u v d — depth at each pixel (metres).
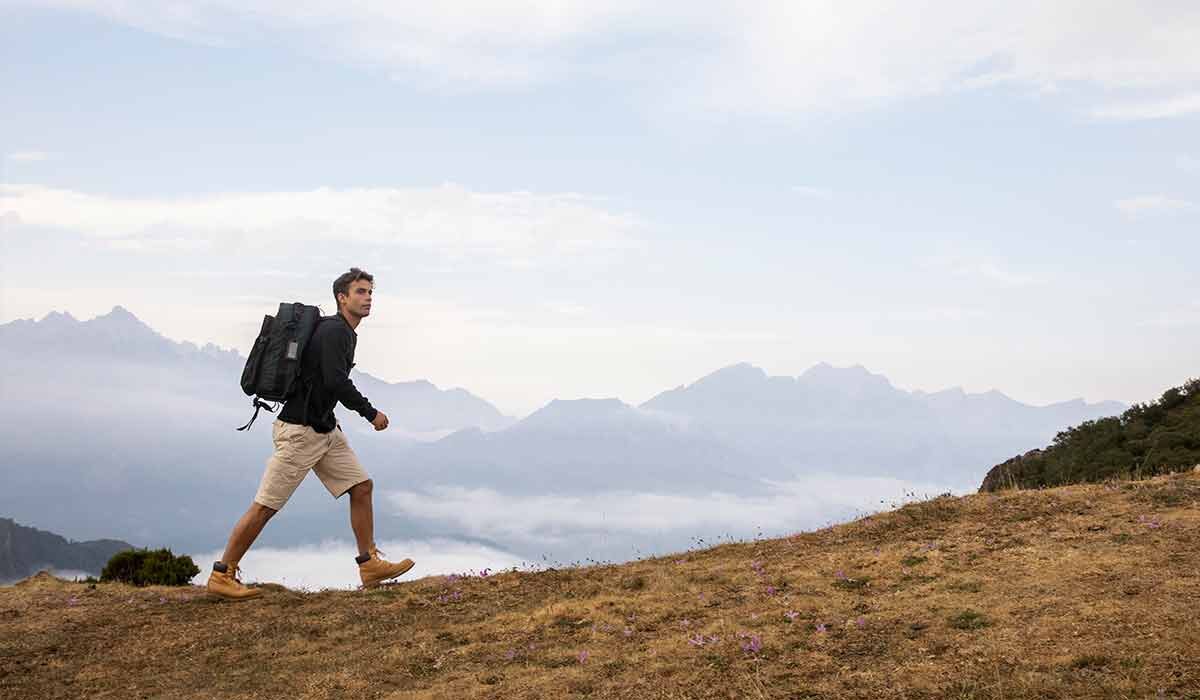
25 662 7.78
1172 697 4.96
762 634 6.90
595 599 8.33
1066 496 9.77
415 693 6.51
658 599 8.15
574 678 6.48
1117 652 5.61
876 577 8.05
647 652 6.84
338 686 6.84
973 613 6.70
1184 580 6.71
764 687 5.90
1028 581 7.25
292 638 8.02
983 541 8.63
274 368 8.67
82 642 8.24
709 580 8.63
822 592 7.82
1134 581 6.86
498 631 7.76
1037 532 8.63
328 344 8.76
